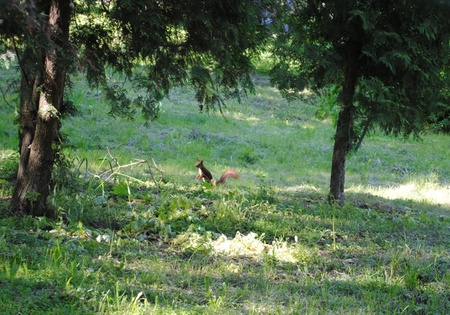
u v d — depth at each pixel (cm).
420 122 1355
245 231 1090
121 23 1076
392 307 776
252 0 1082
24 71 905
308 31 1352
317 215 1263
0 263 749
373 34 1232
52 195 1023
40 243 863
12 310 628
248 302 741
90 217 1052
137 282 767
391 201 1600
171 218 1095
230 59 1117
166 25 1087
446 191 1852
